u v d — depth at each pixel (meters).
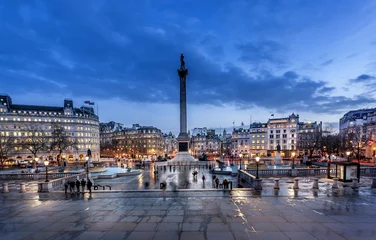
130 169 61.03
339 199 21.92
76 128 132.00
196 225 15.33
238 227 14.88
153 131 170.25
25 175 40.75
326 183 30.84
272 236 13.45
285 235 13.56
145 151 167.88
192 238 13.28
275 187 26.94
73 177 36.28
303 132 127.50
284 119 131.75
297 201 21.27
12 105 121.88
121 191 26.12
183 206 19.91
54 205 21.06
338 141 98.12
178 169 61.22
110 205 20.64
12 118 114.31
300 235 13.55
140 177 46.22
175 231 14.35
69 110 132.38
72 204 21.28
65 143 95.81
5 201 22.88
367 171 39.66
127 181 40.91
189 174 50.06
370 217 16.66
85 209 19.56
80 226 15.56
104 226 15.46
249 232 14.05
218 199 22.20
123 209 19.33
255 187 26.69
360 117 114.25
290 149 127.06
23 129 114.69
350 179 31.80
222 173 50.19
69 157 126.12
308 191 25.56
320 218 16.47
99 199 22.97
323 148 93.44
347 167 31.88
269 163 77.94
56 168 65.62
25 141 111.31
